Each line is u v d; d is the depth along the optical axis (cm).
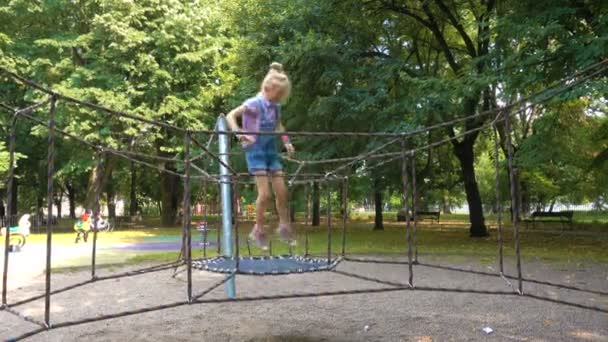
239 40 1998
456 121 427
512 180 415
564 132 1789
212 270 462
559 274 1002
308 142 1734
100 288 892
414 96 1541
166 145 2584
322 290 844
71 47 2414
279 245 1530
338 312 683
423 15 1923
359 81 1722
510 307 705
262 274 444
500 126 1923
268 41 1769
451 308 702
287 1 1775
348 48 1692
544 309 691
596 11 1301
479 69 1541
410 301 756
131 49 2381
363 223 3403
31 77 2353
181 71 2514
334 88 1688
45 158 3014
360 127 1681
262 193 538
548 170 2677
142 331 586
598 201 3528
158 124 375
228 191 615
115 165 2877
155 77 2369
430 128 438
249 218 2523
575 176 2784
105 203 4841
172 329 596
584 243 1673
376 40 1903
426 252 1412
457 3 1848
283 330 586
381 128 1588
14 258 1352
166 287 901
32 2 2364
